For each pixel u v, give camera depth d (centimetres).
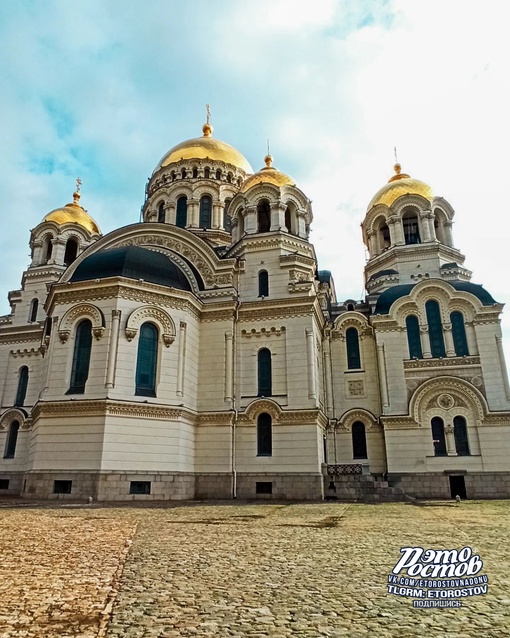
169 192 4972
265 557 1070
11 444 4016
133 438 2903
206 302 3641
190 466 3195
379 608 713
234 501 2877
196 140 5378
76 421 2889
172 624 635
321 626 632
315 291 3816
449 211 4694
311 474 3106
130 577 885
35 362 4262
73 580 862
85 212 5094
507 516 1941
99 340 3038
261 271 3800
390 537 1355
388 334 3794
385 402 3625
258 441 3288
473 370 3569
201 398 3412
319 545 1223
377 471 3600
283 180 4094
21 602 729
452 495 3356
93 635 595
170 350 3203
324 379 3869
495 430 3406
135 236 4106
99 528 1529
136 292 3173
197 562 1015
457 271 4347
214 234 4762
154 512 2091
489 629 627
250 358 3503
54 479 2809
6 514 1936
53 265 4616
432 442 3478
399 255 4534
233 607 710
